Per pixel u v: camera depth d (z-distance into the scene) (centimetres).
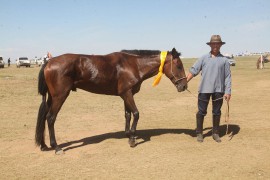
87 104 1452
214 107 794
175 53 788
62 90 716
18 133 906
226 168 609
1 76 2978
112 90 774
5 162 671
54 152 736
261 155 679
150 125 1004
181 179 562
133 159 673
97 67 741
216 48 768
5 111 1245
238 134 855
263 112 1173
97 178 576
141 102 1520
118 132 916
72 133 912
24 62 5638
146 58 788
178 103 1480
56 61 718
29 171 618
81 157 696
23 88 2042
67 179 575
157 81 798
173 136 853
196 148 738
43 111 727
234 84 2319
